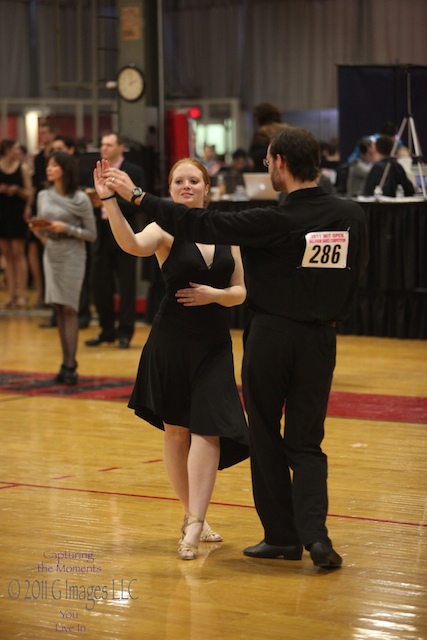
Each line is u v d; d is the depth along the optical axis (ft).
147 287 54.13
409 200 44.16
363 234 15.80
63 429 28.09
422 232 44.06
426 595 14.90
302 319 15.53
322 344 15.70
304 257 15.40
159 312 17.40
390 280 45.06
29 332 49.16
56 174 33.12
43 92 93.56
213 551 17.25
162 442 26.45
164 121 52.90
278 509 16.60
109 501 20.61
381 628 13.57
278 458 16.43
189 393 17.10
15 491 21.44
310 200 15.60
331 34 86.79
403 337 45.50
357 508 19.85
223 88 91.71
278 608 14.40
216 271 17.08
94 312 58.34
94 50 56.85
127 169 41.75
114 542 17.79
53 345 44.73
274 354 15.62
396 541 17.65
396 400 31.60
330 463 23.75
